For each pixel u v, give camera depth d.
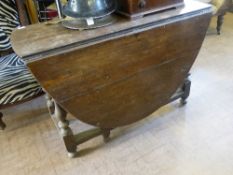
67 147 1.43
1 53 1.80
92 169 1.41
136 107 1.44
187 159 1.42
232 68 2.20
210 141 1.52
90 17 1.16
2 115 1.70
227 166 1.36
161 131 1.62
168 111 1.78
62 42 1.07
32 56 1.01
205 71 2.18
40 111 1.90
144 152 1.49
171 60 1.41
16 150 1.58
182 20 1.31
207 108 1.78
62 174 1.40
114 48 1.16
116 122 1.42
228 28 2.93
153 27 1.22
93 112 1.29
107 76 1.21
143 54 1.27
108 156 1.48
